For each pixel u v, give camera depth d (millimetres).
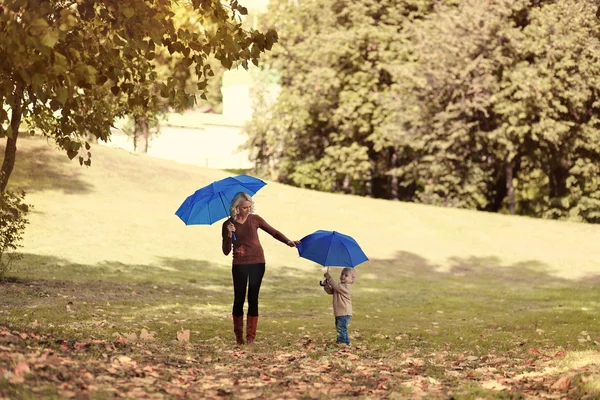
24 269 18047
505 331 12289
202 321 12172
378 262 26625
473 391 6074
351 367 7508
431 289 21844
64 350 6660
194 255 24109
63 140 8820
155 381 5859
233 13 8125
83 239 23469
